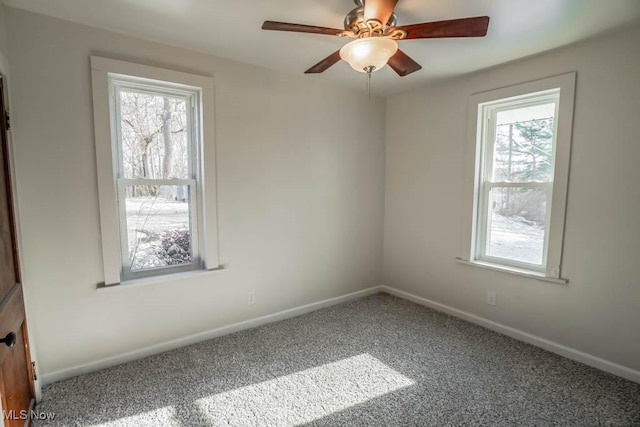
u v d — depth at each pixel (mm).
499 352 2486
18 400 1618
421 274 3471
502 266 2807
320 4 1790
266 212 2934
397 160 3643
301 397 1960
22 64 1874
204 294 2648
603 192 2203
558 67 2367
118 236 2295
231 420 1771
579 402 1908
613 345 2197
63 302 2088
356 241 3625
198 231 2672
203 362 2334
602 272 2230
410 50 2365
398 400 1935
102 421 1749
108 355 2264
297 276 3195
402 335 2768
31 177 1934
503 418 1783
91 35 2068
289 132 3012
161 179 2479
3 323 1395
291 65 2762
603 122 2182
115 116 2271
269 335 2768
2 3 1776
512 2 1736
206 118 2525
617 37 2100
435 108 3227
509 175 2805
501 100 2723
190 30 2117
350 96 3416
